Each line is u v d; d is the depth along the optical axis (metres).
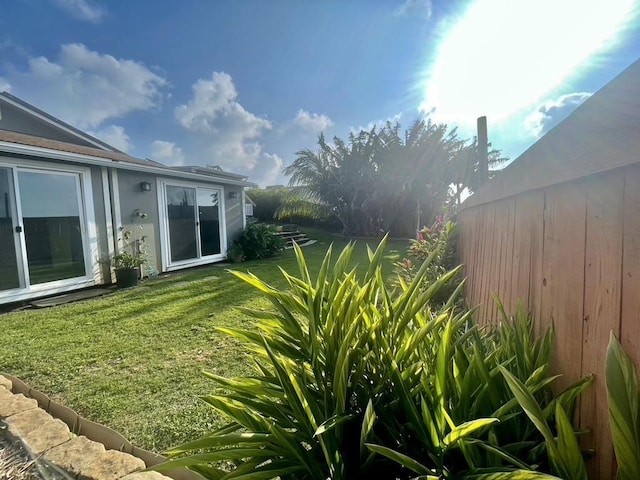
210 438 1.07
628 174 0.80
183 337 3.24
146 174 6.73
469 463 0.90
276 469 1.01
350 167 14.40
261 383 1.31
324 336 1.24
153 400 2.16
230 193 9.09
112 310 4.23
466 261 3.29
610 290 0.87
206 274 6.90
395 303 1.35
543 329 1.28
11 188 4.64
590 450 0.90
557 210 1.18
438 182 13.58
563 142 1.05
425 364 1.21
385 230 14.79
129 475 1.43
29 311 4.29
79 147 7.03
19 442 1.66
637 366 0.76
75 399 2.19
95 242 5.72
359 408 1.17
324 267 1.39
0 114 6.60
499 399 1.07
